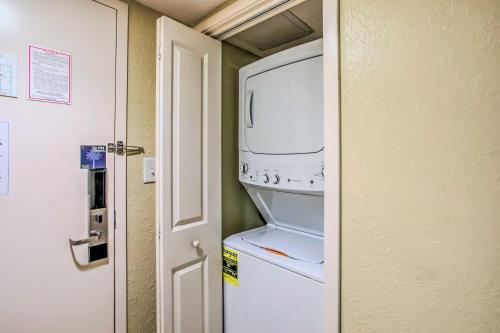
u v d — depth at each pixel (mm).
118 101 1321
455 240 662
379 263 796
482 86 618
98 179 1259
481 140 622
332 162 878
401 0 737
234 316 1480
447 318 679
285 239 1532
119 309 1341
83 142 1208
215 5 1392
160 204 1250
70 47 1161
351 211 853
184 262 1346
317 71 1177
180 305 1332
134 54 1382
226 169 1698
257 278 1331
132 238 1390
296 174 1266
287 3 1180
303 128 1229
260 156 1453
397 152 752
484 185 619
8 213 1022
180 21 1564
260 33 1598
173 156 1297
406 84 732
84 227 1220
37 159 1085
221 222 1568
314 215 1470
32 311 1081
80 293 1212
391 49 758
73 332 1189
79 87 1191
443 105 673
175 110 1302
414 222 727
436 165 688
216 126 1528
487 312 622
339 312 884
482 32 616
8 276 1026
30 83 1062
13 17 1020
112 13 1292
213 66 1508
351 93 842
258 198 1688
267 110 1402
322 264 1168
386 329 787
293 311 1156
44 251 1110
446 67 667
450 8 658
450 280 672
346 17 851
